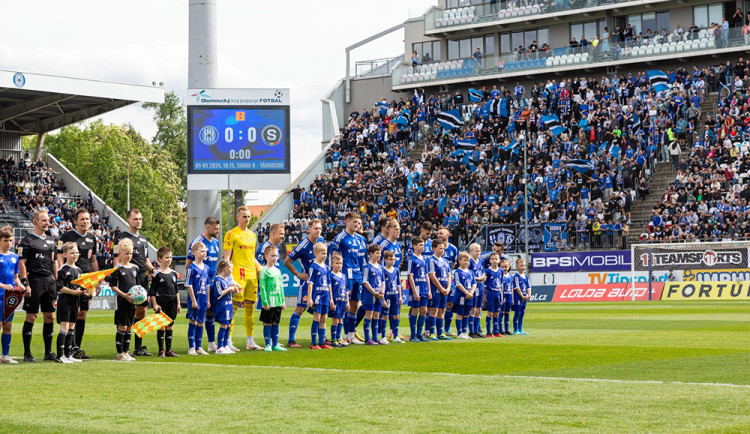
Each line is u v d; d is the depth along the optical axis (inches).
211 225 619.8
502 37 2386.8
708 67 2070.6
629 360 502.3
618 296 1569.9
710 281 1510.8
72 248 528.7
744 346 593.0
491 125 2037.4
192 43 1406.3
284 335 785.6
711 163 1672.0
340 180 2071.9
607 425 288.0
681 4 2138.3
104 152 3169.3
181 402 344.2
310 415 311.3
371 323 674.8
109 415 314.5
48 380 421.1
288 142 1454.2
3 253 523.2
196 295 590.9
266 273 617.6
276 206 2102.6
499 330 761.6
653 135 1823.3
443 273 713.6
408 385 390.6
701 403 331.6
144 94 1908.2
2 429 288.7
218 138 1433.3
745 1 2079.2
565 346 611.5
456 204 1831.9
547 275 1647.4
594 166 1796.3
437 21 2412.6
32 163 2148.1
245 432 280.2
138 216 597.9
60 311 527.2
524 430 280.7
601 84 2097.7
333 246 679.7
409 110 2169.0
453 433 276.5
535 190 1791.3
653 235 1603.1
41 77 1756.9
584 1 2218.3
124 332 543.2
